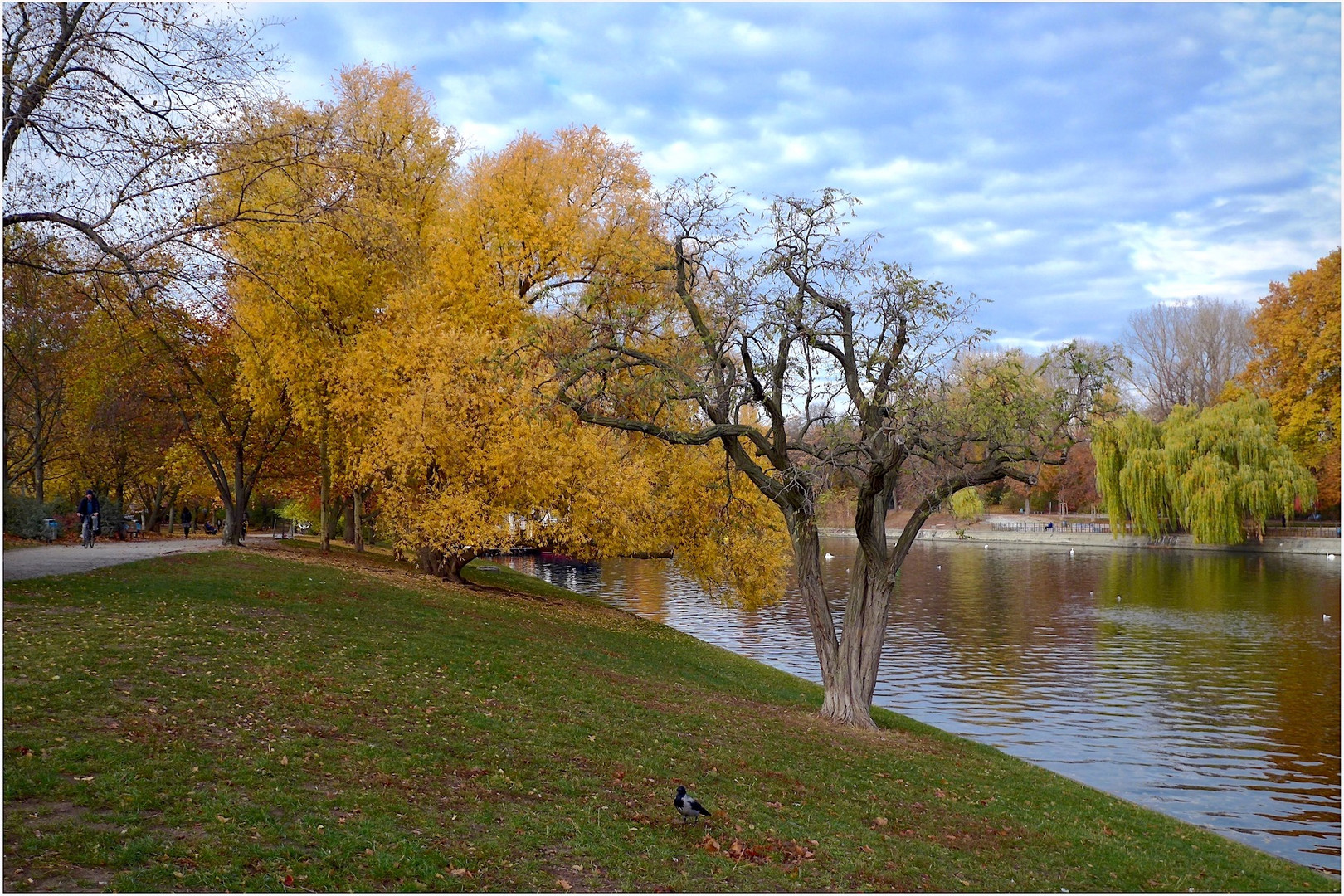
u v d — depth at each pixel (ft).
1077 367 56.85
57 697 34.47
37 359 101.40
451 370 85.87
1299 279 222.89
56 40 48.19
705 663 83.25
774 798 40.16
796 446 62.90
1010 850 38.93
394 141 100.01
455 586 95.96
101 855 23.41
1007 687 91.50
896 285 57.41
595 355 66.13
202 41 51.19
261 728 35.47
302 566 84.28
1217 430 220.23
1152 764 66.08
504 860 27.84
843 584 185.16
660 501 94.89
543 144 97.55
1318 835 52.54
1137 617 136.26
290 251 75.00
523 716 45.27
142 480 168.45
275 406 94.84
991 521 330.13
